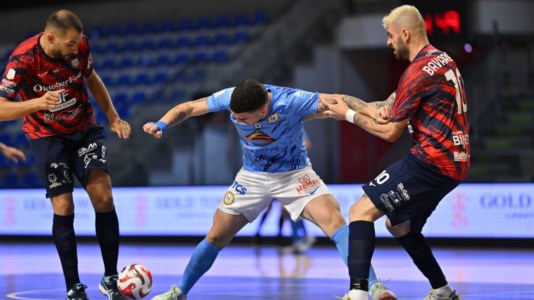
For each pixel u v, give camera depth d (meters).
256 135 13.66
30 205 35.44
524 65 41.41
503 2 41.50
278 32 44.69
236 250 29.88
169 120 13.98
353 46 43.50
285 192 13.98
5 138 43.25
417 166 12.76
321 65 44.22
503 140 35.38
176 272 22.47
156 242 33.25
